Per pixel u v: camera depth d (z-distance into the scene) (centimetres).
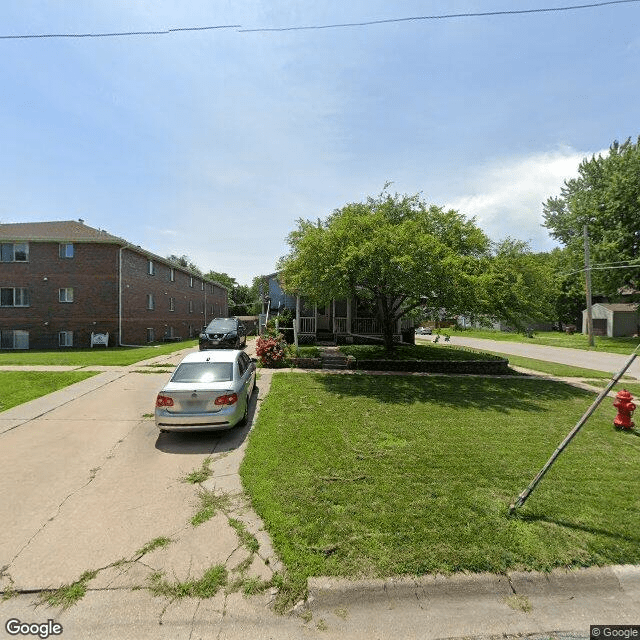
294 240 1295
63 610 257
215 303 4284
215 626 249
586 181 3431
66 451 534
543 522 359
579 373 1369
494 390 1004
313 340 1770
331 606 267
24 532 338
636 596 285
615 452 555
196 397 573
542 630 256
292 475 452
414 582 282
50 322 2142
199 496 408
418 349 1579
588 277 2634
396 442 575
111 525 351
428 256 1011
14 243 2141
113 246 2186
